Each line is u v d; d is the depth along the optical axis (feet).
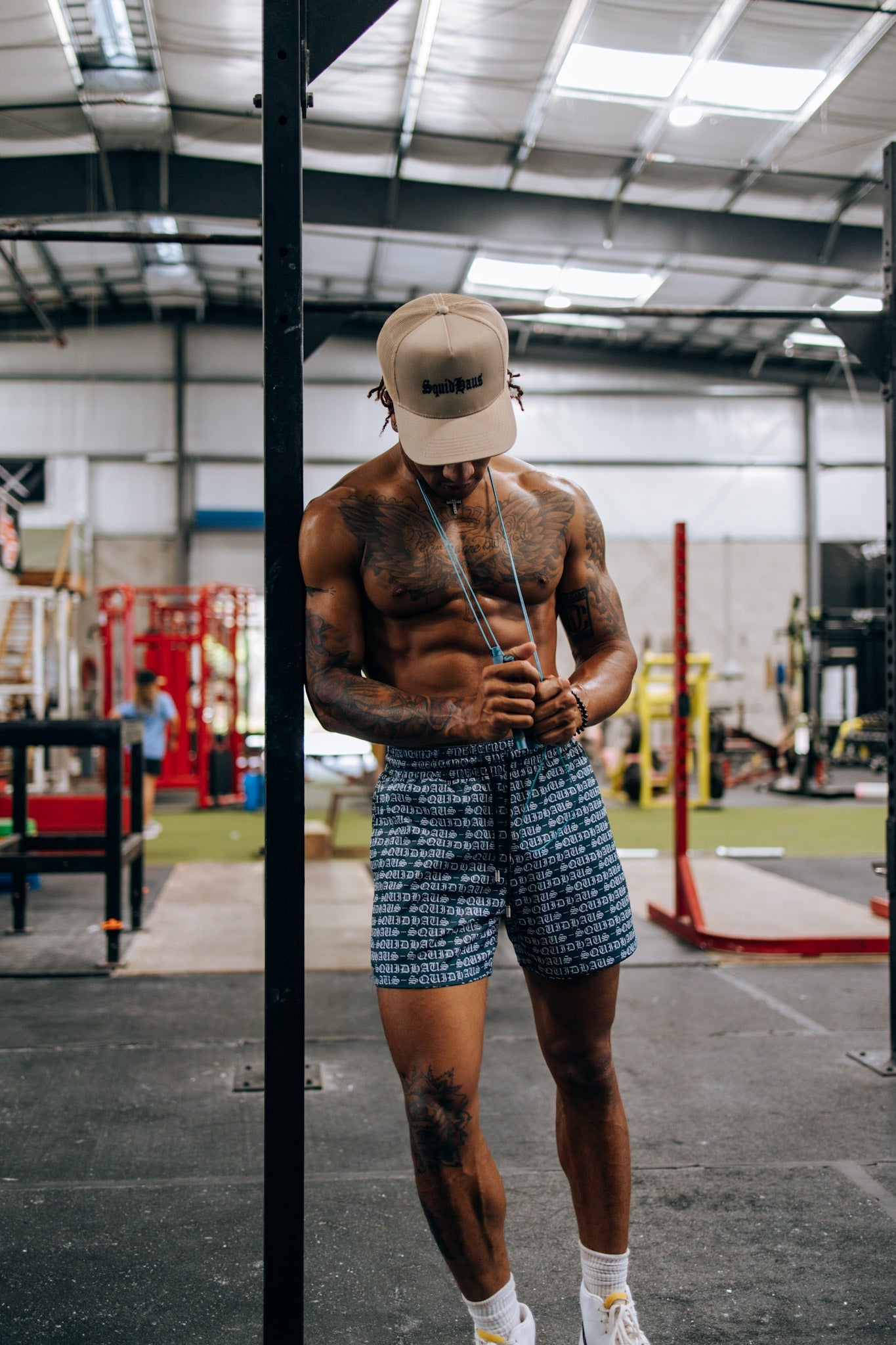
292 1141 4.11
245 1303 5.51
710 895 17.60
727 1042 10.16
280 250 4.21
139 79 24.14
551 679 4.03
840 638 42.14
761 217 30.40
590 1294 4.48
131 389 46.70
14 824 15.47
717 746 37.81
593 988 4.39
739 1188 6.91
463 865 4.18
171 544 46.62
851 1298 5.54
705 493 49.37
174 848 24.85
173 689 40.16
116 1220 6.48
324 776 42.16
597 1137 4.47
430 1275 5.83
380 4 4.31
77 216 27.48
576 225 30.14
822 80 22.20
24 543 34.14
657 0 19.90
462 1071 4.00
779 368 49.60
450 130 26.58
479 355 4.00
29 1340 5.17
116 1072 9.32
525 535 4.52
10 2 21.25
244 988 12.14
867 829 27.89
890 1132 7.89
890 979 9.47
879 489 50.57
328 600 4.26
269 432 4.23
